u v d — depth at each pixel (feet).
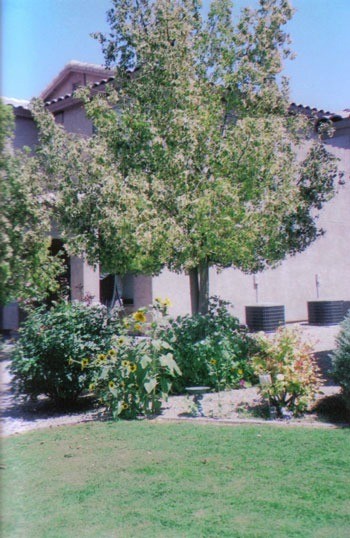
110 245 34.73
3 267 36.45
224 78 34.96
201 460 18.74
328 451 19.16
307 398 24.02
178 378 29.25
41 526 14.07
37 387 27.40
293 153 35.86
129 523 14.17
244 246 31.53
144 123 33.06
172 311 53.21
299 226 38.24
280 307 55.93
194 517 14.40
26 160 38.73
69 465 18.74
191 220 30.71
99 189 35.40
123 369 25.23
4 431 23.61
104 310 29.48
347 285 69.10
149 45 34.35
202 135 32.45
